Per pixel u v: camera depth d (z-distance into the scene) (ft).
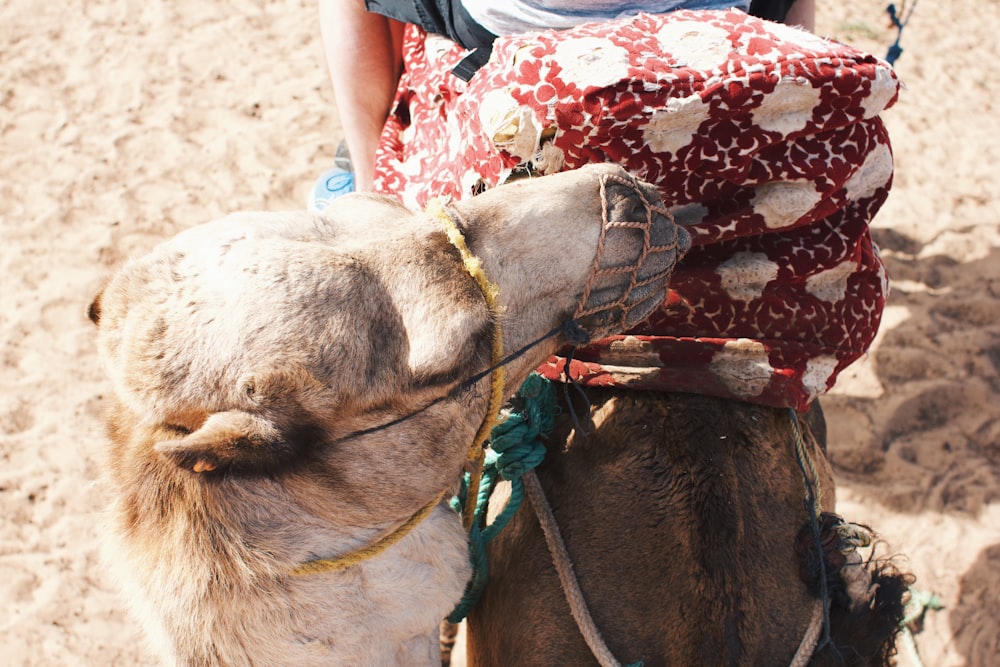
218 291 5.78
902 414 15.66
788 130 7.35
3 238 18.13
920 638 13.10
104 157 19.72
